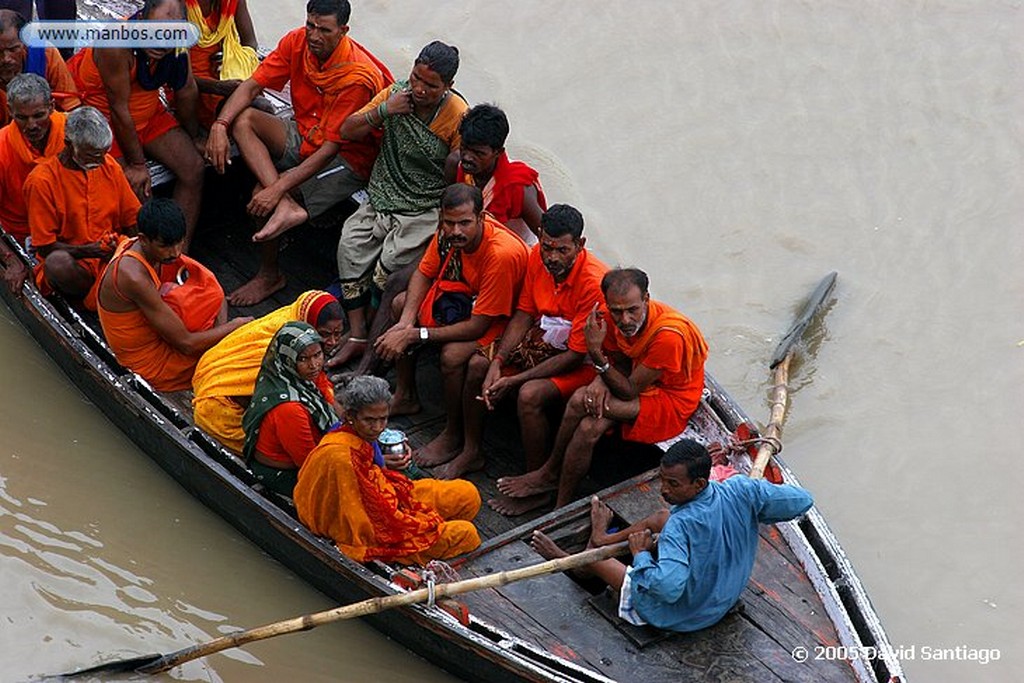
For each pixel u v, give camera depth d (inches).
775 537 1106.7
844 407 1343.5
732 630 1042.7
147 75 1343.5
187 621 1142.3
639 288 1075.3
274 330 1154.0
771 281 1476.4
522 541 1104.2
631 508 1119.0
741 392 1357.0
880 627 1026.1
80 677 1081.4
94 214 1286.9
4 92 1352.1
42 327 1301.7
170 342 1216.2
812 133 1646.2
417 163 1302.9
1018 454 1300.4
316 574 1131.3
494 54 1742.1
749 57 1738.4
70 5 1433.3
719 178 1592.0
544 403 1164.5
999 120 1657.2
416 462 1222.3
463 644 1037.8
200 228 1460.4
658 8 1803.6
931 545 1219.9
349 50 1333.7
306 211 1368.1
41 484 1241.4
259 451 1119.6
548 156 1611.7
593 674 991.0
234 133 1366.9
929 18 1781.5
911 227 1535.4
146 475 1251.2
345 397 1023.6
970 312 1443.2
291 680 1104.2
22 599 1147.9
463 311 1210.6
